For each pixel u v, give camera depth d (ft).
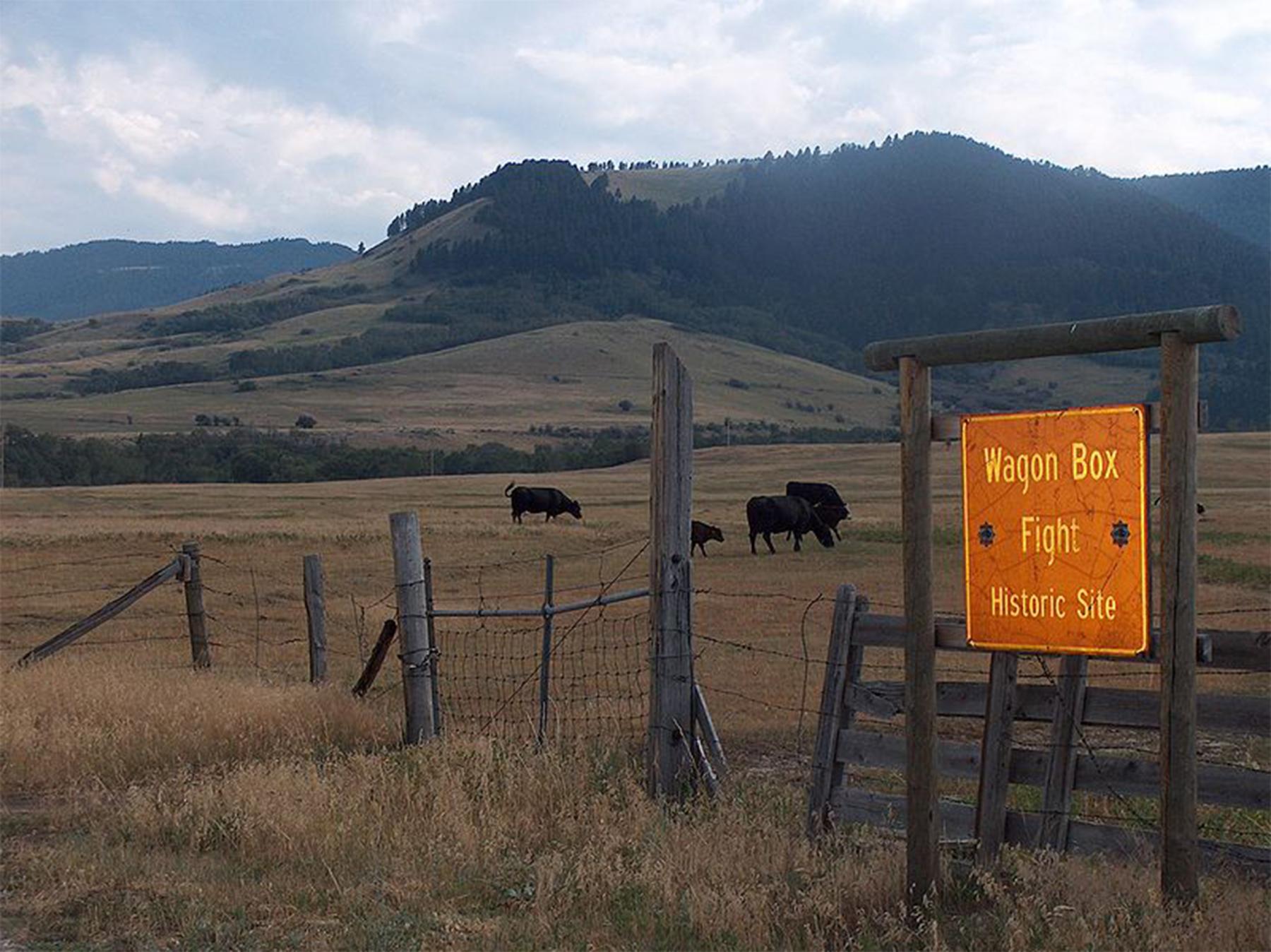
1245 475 314.55
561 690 52.54
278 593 100.17
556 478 364.79
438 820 29.07
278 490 296.92
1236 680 55.26
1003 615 22.52
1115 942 20.33
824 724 28.99
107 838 29.37
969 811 26.96
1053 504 21.90
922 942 21.81
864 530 163.63
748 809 30.63
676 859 26.02
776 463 408.67
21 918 24.02
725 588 105.19
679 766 33.42
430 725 40.60
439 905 24.39
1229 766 26.17
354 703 44.68
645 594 35.27
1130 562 21.16
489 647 68.54
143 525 157.07
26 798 34.53
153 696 43.80
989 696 25.96
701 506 233.14
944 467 312.29
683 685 33.71
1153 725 24.68
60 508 231.09
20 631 80.79
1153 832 24.47
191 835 29.07
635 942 22.29
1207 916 20.63
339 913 24.04
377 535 142.10
